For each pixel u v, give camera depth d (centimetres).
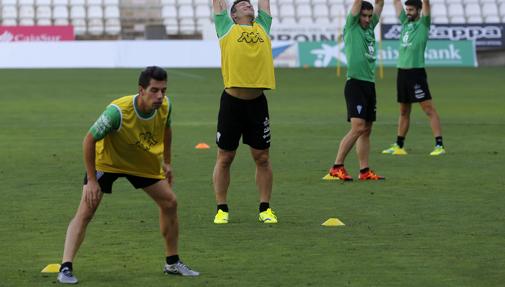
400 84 2786
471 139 3191
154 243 1590
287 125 3609
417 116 4038
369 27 2266
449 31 8156
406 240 1609
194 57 7781
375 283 1320
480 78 6544
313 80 6288
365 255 1497
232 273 1381
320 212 1875
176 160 2639
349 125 3612
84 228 1336
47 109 4206
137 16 8575
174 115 3988
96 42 7688
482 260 1459
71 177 2322
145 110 1296
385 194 2089
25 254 1505
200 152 2816
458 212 1872
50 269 1391
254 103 1750
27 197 2036
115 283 1323
